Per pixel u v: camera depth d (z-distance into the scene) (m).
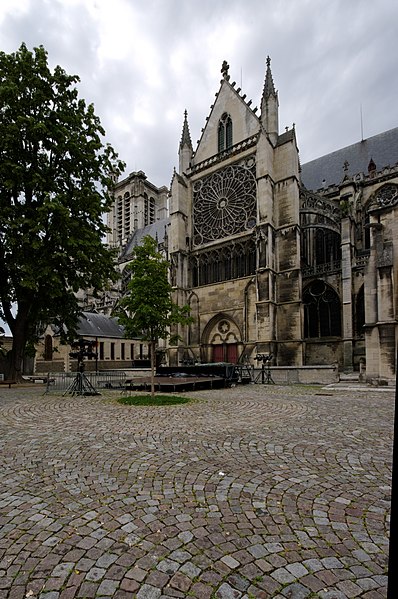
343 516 4.15
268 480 5.27
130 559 3.29
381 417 10.46
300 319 32.16
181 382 18.88
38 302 23.34
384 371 19.50
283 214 34.62
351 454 6.62
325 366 24.56
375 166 38.84
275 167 35.81
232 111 40.91
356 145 46.56
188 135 45.44
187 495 4.71
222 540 3.61
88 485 5.07
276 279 33.78
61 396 16.38
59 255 19.91
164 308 15.02
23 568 3.17
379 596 2.77
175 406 12.68
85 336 40.97
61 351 39.19
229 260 38.25
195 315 39.34
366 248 35.94
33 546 3.52
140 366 45.12
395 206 19.55
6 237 20.89
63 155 22.78
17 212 20.98
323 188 41.34
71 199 22.39
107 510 4.29
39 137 21.64
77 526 3.91
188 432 8.39
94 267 22.81
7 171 20.42
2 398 15.50
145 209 81.56
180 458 6.33
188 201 43.19
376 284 20.50
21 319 23.47
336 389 19.44
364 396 16.06
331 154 48.69
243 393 17.95
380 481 5.27
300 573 3.07
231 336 36.84
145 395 16.36
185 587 2.90
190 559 3.28
